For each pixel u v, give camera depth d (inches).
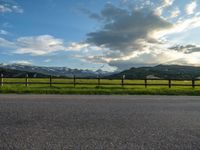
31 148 172.7
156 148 177.3
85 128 233.5
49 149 171.3
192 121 274.5
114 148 175.9
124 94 717.3
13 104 400.5
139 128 237.1
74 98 531.2
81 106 386.6
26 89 761.6
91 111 334.3
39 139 195.2
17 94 637.3
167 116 305.9
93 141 192.1
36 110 335.0
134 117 294.7
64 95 624.7
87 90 765.3
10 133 211.6
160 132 222.8
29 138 197.3
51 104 407.2
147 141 194.1
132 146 181.0
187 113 332.8
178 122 268.2
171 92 772.6
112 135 210.5
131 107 386.6
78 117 286.8
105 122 261.9
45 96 575.5
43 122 256.1
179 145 184.7
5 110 331.0
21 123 249.9
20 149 170.4
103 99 519.2
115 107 382.6
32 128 230.1
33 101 451.8
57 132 217.3
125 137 204.7
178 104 444.1
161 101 496.7
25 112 316.2
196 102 483.5
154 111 346.6
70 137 202.2
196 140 198.4
